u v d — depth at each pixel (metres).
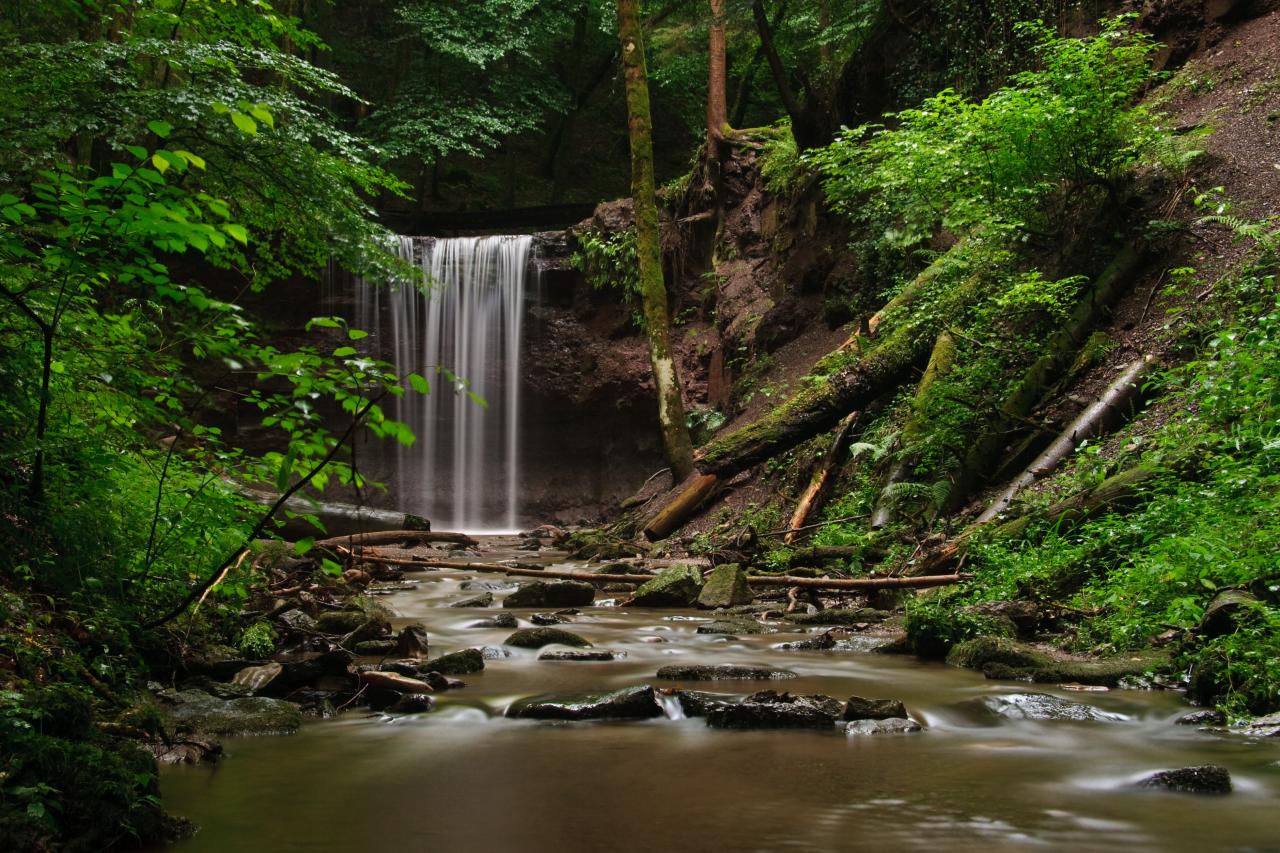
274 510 4.61
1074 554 7.38
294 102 11.12
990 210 10.90
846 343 14.47
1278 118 11.15
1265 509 6.23
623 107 32.62
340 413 22.08
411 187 12.55
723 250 20.34
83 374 4.86
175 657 5.12
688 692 5.06
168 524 5.57
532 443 22.11
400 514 15.55
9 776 2.85
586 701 4.91
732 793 3.60
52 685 3.42
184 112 9.91
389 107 26.12
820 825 3.24
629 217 21.50
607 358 21.23
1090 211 11.73
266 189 11.59
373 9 31.56
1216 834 3.17
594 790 3.64
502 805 3.46
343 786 3.69
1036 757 4.12
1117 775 3.84
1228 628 5.48
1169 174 11.30
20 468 4.88
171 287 3.87
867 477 12.17
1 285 4.05
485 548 16.61
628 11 15.56
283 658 5.98
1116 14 14.22
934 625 6.68
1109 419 9.51
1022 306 11.06
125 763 3.20
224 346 3.94
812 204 18.02
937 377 11.63
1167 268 10.59
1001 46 14.77
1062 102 10.16
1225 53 12.95
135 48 9.96
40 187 3.53
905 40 16.48
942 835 3.15
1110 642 6.22
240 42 12.14
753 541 11.79
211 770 3.91
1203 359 8.84
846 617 8.33
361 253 12.16
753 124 28.34
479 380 22.19
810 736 4.52
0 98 9.39
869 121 17.08
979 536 8.62
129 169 3.44
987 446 10.58
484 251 22.30
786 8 22.78
